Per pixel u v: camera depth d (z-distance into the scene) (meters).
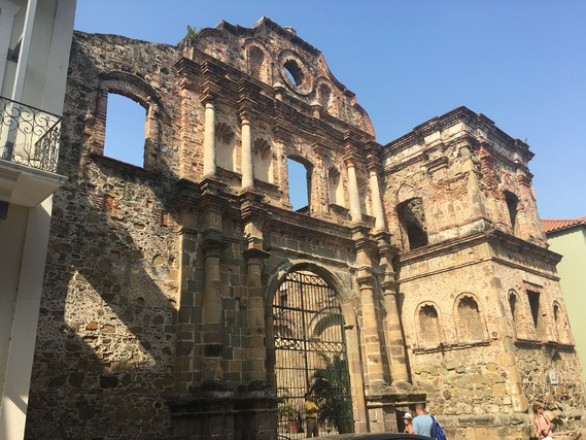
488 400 18.12
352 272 20.52
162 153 16.48
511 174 23.75
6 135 9.88
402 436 6.66
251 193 17.17
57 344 12.49
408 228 25.77
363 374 19.12
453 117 22.00
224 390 14.20
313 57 23.81
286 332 24.41
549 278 22.53
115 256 14.30
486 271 19.19
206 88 17.95
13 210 10.13
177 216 16.14
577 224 27.20
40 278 10.00
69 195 13.88
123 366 13.49
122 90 16.22
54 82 11.12
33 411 11.72
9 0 11.09
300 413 21.88
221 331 15.18
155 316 14.55
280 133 19.95
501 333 18.28
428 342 20.64
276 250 18.08
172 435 13.85
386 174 24.11
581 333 25.95
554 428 18.55
